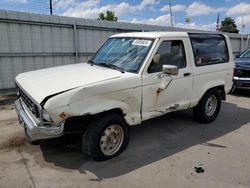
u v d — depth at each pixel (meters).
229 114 6.37
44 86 3.48
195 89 4.92
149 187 3.21
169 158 3.97
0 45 8.09
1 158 3.90
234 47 16.53
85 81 3.52
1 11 7.89
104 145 3.77
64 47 9.55
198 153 4.16
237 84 8.27
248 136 4.93
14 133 4.88
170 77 4.33
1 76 8.29
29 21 8.50
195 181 3.35
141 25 11.52
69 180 3.34
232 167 3.72
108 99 3.57
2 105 7.14
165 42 4.32
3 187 3.18
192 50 4.80
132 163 3.80
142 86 3.93
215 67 5.27
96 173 3.51
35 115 3.49
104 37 10.57
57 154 4.04
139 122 4.07
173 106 4.56
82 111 3.30
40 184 3.25
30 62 8.83
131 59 4.18
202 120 5.50
